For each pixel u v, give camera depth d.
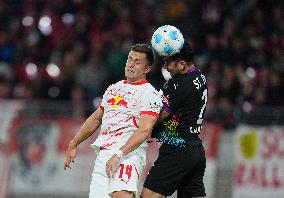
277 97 44.16
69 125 41.03
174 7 55.91
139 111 21.75
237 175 39.81
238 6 55.16
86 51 51.34
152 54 22.25
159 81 44.22
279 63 47.69
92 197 21.61
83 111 41.16
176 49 23.16
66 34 54.31
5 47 53.22
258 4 54.03
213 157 40.03
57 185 40.72
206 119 40.38
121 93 21.97
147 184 23.86
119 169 21.55
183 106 23.53
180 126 23.64
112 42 51.72
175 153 23.64
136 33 53.56
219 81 44.66
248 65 47.25
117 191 21.45
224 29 51.59
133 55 22.08
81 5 56.47
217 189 39.84
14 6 57.50
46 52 53.06
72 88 46.44
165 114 23.34
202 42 51.72
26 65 51.12
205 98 24.05
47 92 46.22
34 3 57.50
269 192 39.62
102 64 49.47
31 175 41.03
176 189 24.42
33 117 41.28
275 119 39.88
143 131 21.33
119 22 54.84
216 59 47.97
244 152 39.91
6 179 41.09
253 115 40.03
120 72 49.16
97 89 47.50
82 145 40.62
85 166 40.53
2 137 41.34
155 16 55.28
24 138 41.25
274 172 39.62
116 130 21.66
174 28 23.20
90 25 54.69
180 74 23.78
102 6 56.19
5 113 41.53
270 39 50.44
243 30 50.97
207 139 40.19
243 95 43.91
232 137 40.06
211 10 54.59
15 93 46.75
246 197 39.78
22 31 55.19
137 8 55.91
